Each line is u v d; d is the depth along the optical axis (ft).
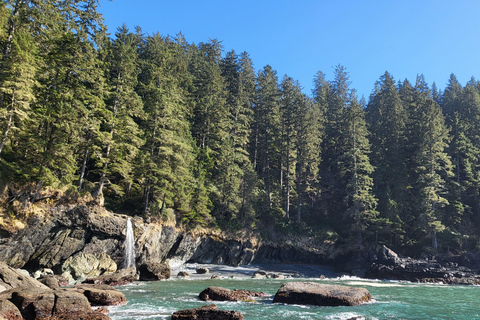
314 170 220.64
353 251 180.14
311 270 169.78
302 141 224.53
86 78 114.83
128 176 123.85
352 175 216.33
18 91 84.74
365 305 62.69
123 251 112.37
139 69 185.57
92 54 115.55
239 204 178.81
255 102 244.22
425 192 175.01
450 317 53.16
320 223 209.67
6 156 95.61
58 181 96.78
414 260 158.40
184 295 72.02
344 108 263.29
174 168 140.77
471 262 152.25
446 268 148.77
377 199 189.78
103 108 119.75
